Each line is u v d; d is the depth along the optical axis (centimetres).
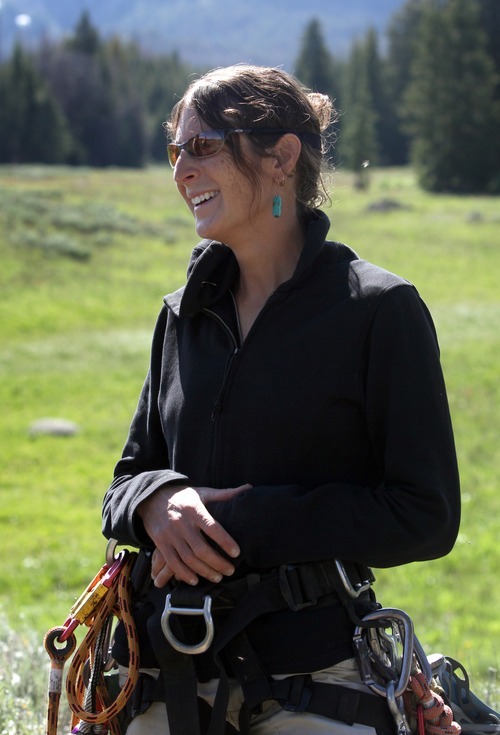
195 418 439
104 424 3872
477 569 2092
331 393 416
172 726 399
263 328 429
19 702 721
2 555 2330
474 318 5991
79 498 2900
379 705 400
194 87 448
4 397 4378
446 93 17175
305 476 421
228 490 415
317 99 468
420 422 411
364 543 396
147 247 9012
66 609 1788
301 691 398
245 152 437
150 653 428
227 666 407
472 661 1152
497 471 2866
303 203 455
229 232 446
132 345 5741
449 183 17275
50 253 8106
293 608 401
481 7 19850
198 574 408
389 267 8456
